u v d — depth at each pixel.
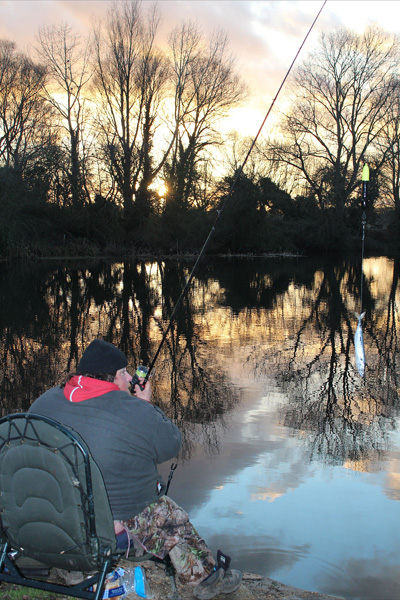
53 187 29.61
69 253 29.59
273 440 4.89
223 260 31.70
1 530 2.09
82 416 2.14
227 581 2.46
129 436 2.12
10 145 28.48
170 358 8.17
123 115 32.81
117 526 2.19
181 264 28.34
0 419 1.99
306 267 27.20
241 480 4.04
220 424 5.28
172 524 2.31
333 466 4.26
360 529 3.36
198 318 11.98
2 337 9.58
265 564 2.99
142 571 2.44
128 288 17.59
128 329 10.56
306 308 13.46
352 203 35.78
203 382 6.86
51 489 1.92
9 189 25.47
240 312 12.85
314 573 2.90
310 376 7.14
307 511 3.56
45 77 30.03
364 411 5.70
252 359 8.12
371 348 8.84
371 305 13.97
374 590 2.79
